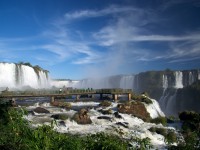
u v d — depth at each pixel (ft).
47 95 155.53
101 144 28.60
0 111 29.45
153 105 163.02
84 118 108.88
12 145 25.85
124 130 100.22
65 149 26.68
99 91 170.50
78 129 98.94
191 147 31.89
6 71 233.55
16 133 26.99
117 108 138.62
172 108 295.69
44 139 25.66
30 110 124.16
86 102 160.86
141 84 346.54
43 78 283.79
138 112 135.13
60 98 184.75
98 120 112.98
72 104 154.92
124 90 167.43
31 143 25.29
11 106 31.91
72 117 108.68
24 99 176.55
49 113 122.72
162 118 126.72
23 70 247.50
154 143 87.15
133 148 32.22
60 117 107.55
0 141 26.11
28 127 28.58
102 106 144.87
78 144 27.58
